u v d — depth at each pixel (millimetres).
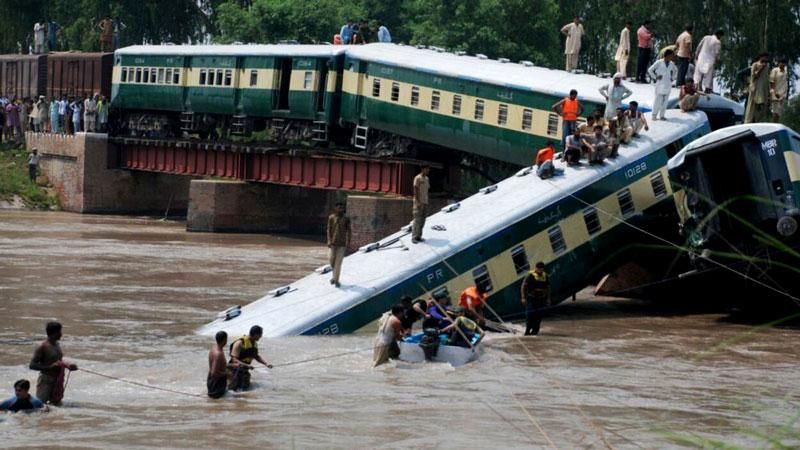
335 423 21281
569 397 23828
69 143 82000
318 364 27000
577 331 32594
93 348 28828
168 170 75438
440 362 27125
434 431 20688
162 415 21891
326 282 32750
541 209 34125
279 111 62625
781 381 25844
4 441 19750
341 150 62906
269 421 21406
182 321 33375
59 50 109562
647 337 31688
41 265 46625
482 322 30344
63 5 110125
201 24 109750
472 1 84188
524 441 20062
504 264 33406
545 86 46844
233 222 69500
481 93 49969
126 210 81812
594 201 35156
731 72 68500
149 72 73438
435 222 34719
